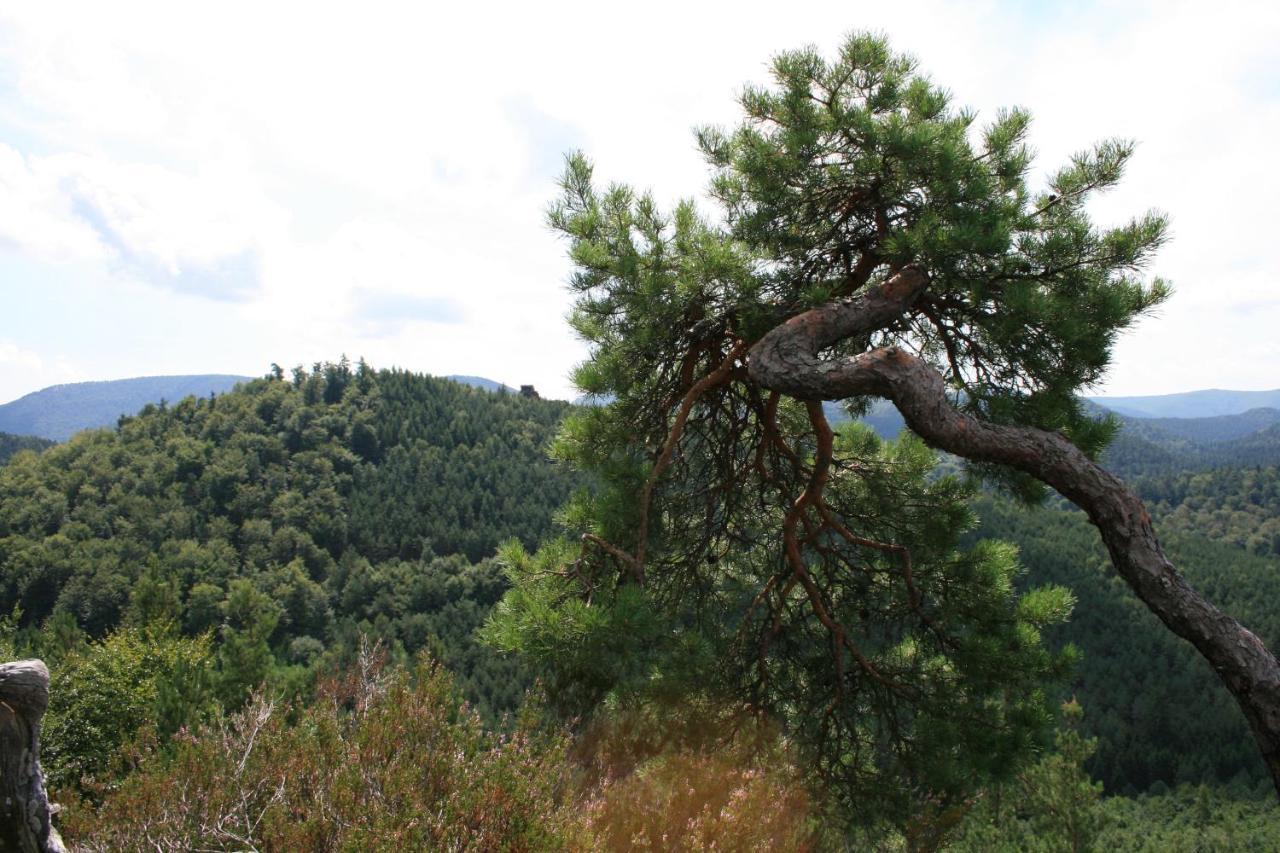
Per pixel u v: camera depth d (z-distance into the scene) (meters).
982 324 3.95
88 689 12.41
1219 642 3.07
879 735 4.61
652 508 4.88
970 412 4.07
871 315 3.76
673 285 4.33
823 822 4.16
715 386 4.85
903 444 5.24
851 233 4.55
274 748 3.34
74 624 19.61
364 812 2.78
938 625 4.66
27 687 2.40
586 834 2.93
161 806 3.12
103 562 75.62
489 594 77.56
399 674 3.71
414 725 3.26
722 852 3.30
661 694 3.91
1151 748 60.38
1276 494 147.62
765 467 5.29
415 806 2.69
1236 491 153.38
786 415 5.49
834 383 3.49
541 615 3.69
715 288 4.33
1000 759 4.20
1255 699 3.01
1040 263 3.95
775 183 4.29
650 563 4.95
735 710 4.49
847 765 4.47
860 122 3.99
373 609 76.44
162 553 81.31
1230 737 60.56
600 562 4.52
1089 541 80.56
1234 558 99.19
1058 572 72.44
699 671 4.05
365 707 3.59
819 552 4.85
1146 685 65.06
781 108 4.35
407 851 2.52
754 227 4.45
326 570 85.31
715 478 5.19
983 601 4.67
